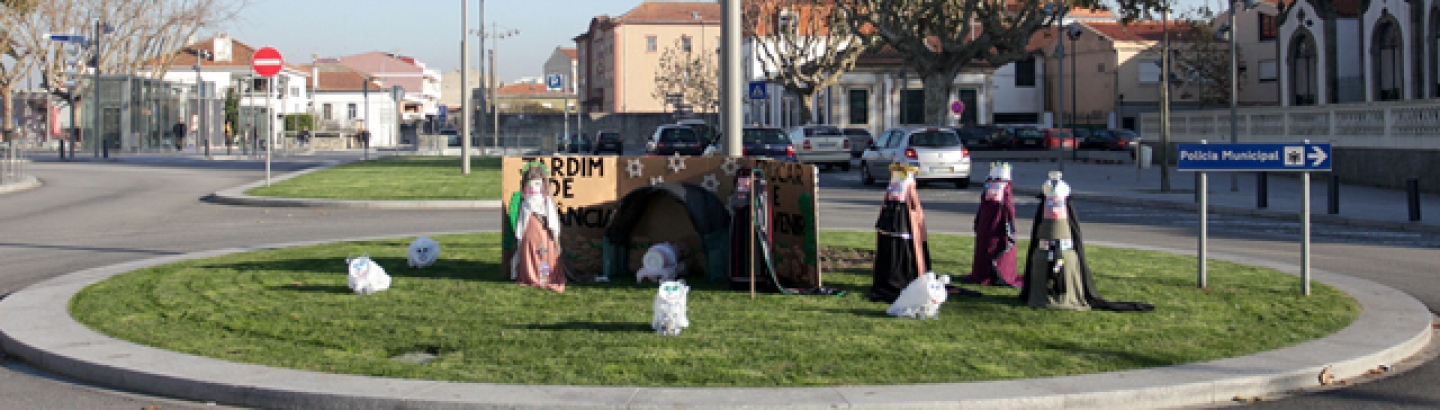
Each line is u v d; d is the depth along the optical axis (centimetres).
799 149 3766
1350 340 784
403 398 611
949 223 1817
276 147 6091
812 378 657
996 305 916
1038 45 7425
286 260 1208
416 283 1030
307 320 842
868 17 4422
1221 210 2111
